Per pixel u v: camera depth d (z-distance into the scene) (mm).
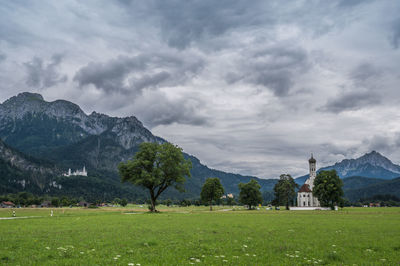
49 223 42656
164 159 87688
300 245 23234
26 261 16781
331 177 134375
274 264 16781
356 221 50375
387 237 28219
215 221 48312
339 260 18281
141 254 19078
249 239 25984
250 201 158500
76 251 19812
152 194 90625
